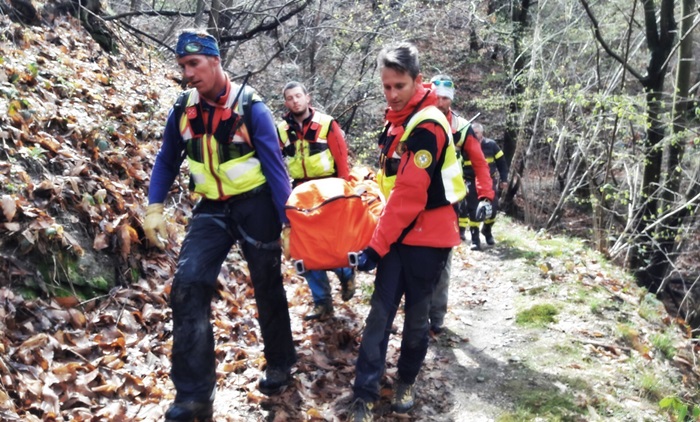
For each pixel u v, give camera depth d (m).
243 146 3.19
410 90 3.24
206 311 3.16
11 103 4.75
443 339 5.02
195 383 3.09
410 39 14.52
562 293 6.14
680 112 10.59
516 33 15.55
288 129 4.71
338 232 3.20
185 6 13.32
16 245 3.77
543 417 3.93
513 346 4.97
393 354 4.48
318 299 4.82
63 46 7.08
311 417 3.53
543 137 16.31
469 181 8.02
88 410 3.21
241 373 3.87
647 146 11.07
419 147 3.18
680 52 10.77
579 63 15.45
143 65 9.26
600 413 4.05
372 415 3.40
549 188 17.59
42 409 3.05
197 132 3.17
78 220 4.27
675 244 11.53
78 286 4.00
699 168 11.28
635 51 12.97
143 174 5.52
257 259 3.34
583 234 15.80
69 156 4.71
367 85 14.25
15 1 6.99
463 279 6.75
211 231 3.26
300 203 3.23
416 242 3.35
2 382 3.02
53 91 5.64
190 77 3.01
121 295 4.22
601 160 13.05
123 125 6.08
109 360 3.60
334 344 4.50
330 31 13.43
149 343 3.96
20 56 5.75
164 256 4.79
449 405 4.00
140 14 9.79
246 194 3.26
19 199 3.93
